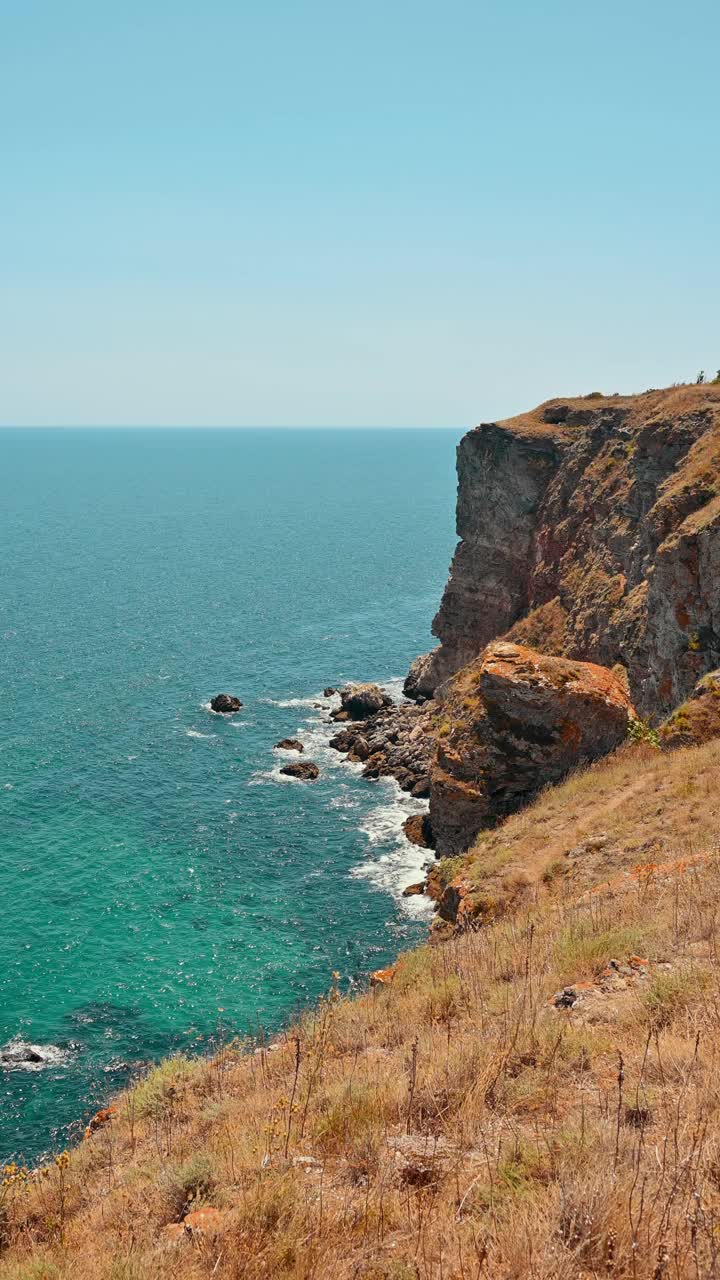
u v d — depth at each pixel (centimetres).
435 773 3844
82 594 13350
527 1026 1061
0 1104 3222
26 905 4600
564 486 6650
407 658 9925
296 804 5878
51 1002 3834
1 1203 948
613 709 3569
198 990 3916
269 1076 1207
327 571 16012
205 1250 675
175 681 8775
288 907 4612
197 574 15425
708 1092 759
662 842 2091
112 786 6106
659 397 6253
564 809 2666
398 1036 1230
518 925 1736
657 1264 531
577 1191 603
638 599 5019
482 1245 590
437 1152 773
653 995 1049
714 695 2939
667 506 4259
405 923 4456
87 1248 793
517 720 3672
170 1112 1207
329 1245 653
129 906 4606
